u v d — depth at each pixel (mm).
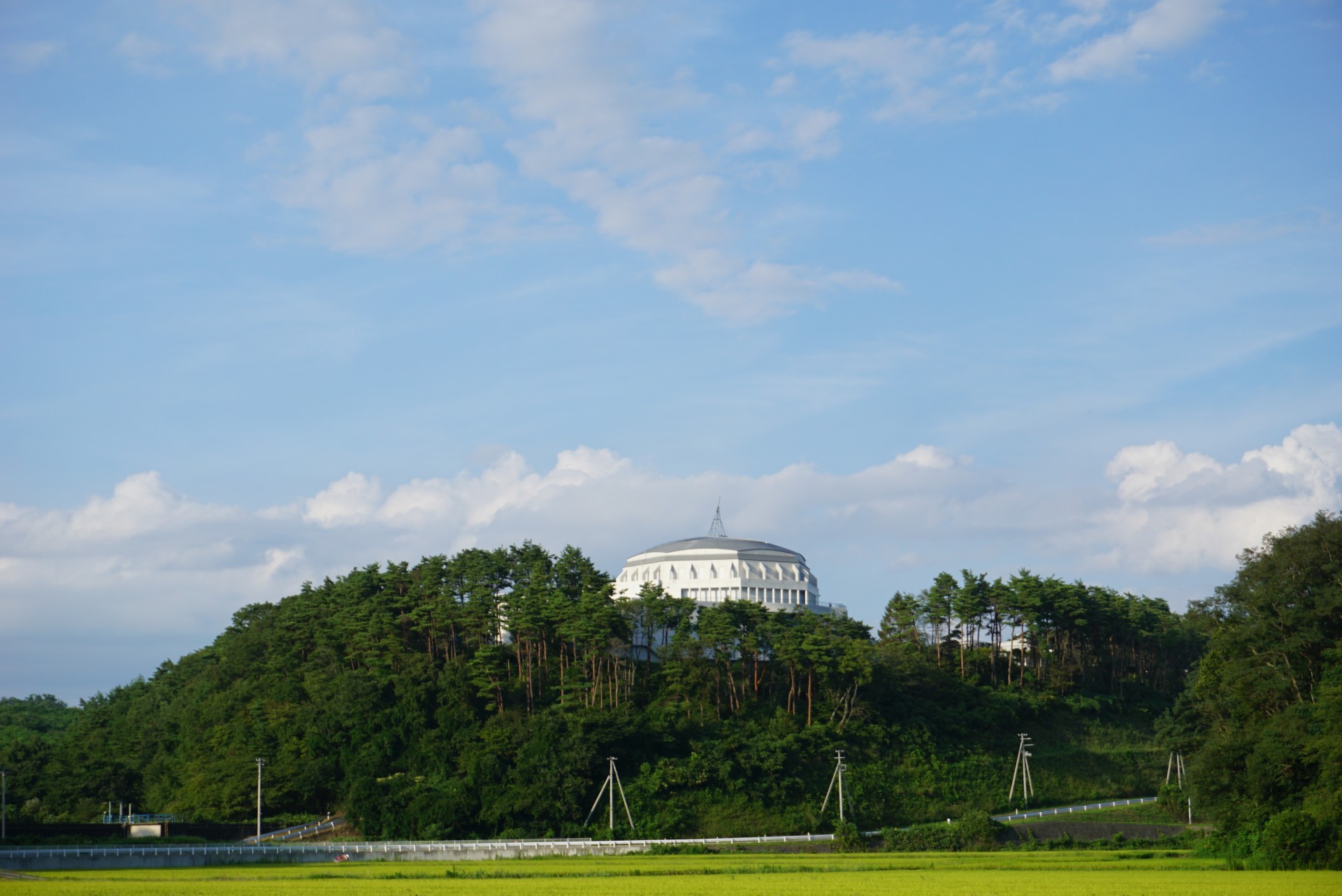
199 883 107188
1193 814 176000
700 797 186250
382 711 199250
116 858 138125
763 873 120625
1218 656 140875
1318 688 124500
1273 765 118562
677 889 99312
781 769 192500
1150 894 89562
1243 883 97625
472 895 94375
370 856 150625
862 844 159500
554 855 153000
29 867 134375
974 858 137875
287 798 189625
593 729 189500
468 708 199250
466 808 179500
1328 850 108375
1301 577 129375
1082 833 174125
